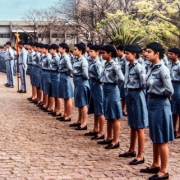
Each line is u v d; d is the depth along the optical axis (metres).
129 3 27.67
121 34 17.69
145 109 6.91
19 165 6.77
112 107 7.84
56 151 7.70
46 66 11.81
